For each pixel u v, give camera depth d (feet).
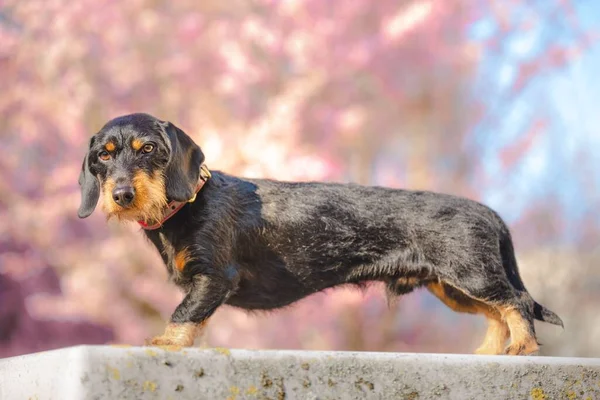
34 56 42.65
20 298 40.45
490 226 16.74
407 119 47.42
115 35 42.50
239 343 39.88
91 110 42.83
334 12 44.16
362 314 41.91
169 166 15.39
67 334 40.96
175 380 11.58
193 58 42.63
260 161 37.93
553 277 49.93
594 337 49.88
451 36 47.29
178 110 42.75
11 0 43.57
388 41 43.32
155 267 39.45
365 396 12.49
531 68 47.16
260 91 43.14
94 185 15.98
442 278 16.58
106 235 40.57
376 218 16.72
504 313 16.49
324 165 38.60
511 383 13.19
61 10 42.32
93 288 38.86
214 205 15.97
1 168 40.86
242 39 42.75
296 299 16.98
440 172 48.32
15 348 40.65
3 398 13.58
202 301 15.35
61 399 11.37
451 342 46.50
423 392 12.77
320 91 42.86
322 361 12.37
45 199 40.50
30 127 41.50
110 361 11.27
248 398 11.92
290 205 16.63
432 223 16.66
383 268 16.78
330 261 16.70
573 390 13.47
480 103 48.29
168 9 44.65
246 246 16.31
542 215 49.70
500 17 47.34
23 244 40.32
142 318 40.63
